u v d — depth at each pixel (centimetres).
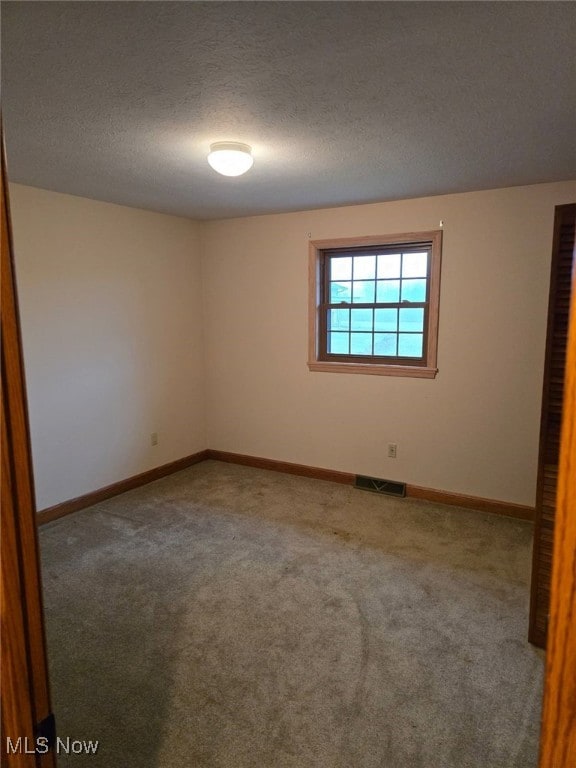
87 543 317
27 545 62
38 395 339
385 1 125
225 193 343
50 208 336
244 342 461
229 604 251
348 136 227
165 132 221
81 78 168
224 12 129
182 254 450
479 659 211
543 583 215
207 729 177
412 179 307
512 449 352
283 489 413
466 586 266
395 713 183
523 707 186
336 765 163
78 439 369
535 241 327
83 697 192
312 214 406
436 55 153
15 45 145
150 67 160
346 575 278
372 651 216
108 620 239
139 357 414
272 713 184
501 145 241
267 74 165
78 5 125
